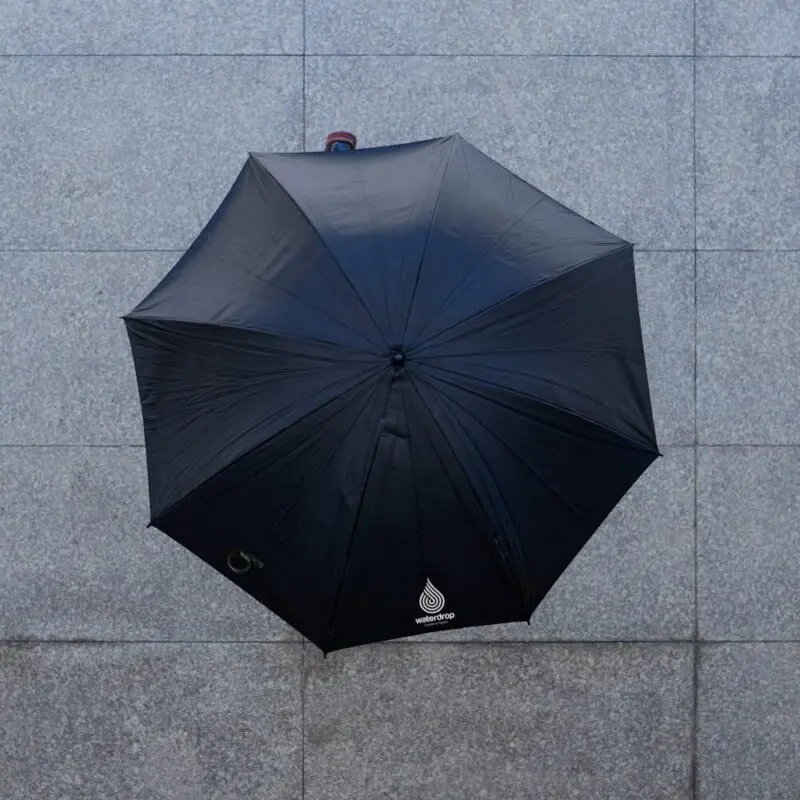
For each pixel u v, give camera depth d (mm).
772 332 5266
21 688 5164
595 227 3846
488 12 5281
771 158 5305
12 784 5156
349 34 5270
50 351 5195
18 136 5234
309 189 3756
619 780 5191
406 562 3424
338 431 3287
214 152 5230
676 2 5305
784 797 5211
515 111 5266
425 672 5168
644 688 5199
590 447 3504
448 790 5164
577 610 5199
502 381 3336
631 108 5281
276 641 5164
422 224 3582
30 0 5273
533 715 5176
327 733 5152
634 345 3688
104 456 5176
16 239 5207
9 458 5172
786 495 5234
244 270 3680
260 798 5160
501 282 3467
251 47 5258
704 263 5262
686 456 5227
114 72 5250
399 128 5246
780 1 5309
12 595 5168
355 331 3320
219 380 3508
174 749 5160
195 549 3545
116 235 5211
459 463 3293
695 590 5207
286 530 3441
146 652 5160
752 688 5219
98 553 5164
